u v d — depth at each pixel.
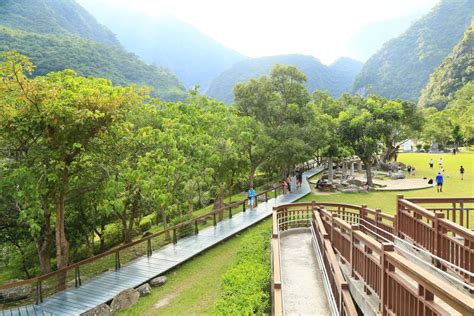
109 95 12.35
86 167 12.97
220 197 23.44
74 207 15.78
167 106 21.61
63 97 11.19
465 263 6.34
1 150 12.56
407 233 9.02
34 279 10.66
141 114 17.98
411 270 4.14
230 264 13.48
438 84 116.94
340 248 8.77
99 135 12.30
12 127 11.16
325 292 8.30
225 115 25.58
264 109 28.80
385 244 5.06
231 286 8.08
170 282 12.27
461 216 9.37
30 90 10.77
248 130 23.97
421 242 8.15
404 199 9.45
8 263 17.09
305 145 25.98
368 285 6.21
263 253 10.58
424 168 41.19
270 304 7.71
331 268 7.43
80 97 11.18
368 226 12.27
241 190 34.78
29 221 11.29
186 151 17.86
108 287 11.62
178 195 19.47
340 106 39.41
